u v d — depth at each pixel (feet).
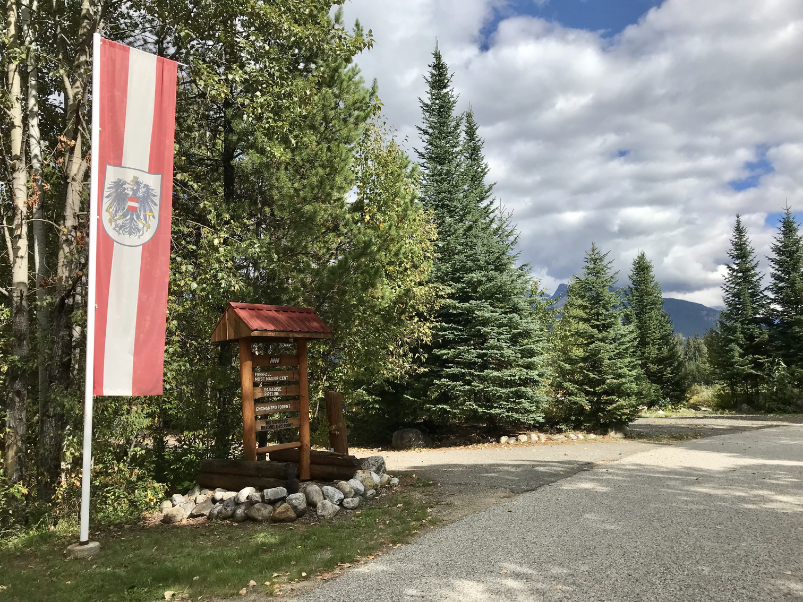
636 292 128.36
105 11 34.58
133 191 24.11
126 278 23.67
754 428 68.33
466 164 72.90
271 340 32.04
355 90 42.75
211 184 38.29
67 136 35.58
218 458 33.58
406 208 46.80
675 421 84.58
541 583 15.17
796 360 106.83
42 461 31.86
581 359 63.77
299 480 30.63
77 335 35.12
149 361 24.09
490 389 56.95
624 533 19.84
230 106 39.50
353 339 39.42
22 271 34.55
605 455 43.52
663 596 13.97
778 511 22.56
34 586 17.13
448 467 39.93
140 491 29.09
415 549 19.04
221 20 35.06
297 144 37.81
